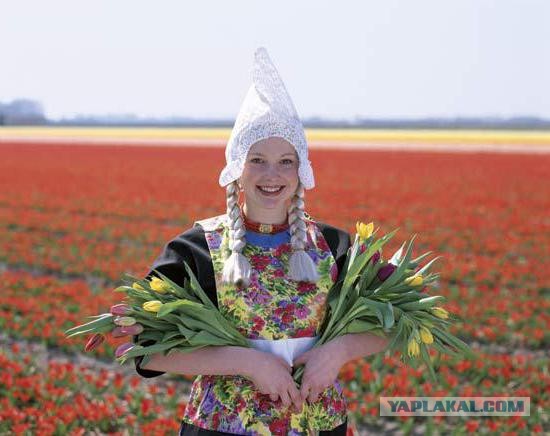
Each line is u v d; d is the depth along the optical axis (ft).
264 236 15.16
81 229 75.10
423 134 343.26
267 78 14.88
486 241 67.31
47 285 50.06
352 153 192.44
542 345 40.96
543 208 90.79
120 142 253.65
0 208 90.84
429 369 15.24
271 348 14.55
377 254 15.53
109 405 29.40
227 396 14.46
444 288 48.37
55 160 164.14
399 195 101.96
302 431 14.42
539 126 570.46
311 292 14.85
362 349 15.14
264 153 14.73
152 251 62.80
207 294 14.73
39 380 32.12
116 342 38.63
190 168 145.07
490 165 152.05
